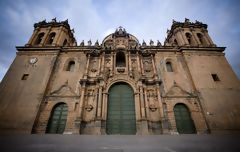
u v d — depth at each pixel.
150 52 25.09
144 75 21.70
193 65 23.11
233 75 22.22
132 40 28.83
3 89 19.61
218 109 18.45
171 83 21.55
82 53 25.62
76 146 5.42
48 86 20.75
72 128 17.22
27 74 21.62
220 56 24.80
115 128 17.70
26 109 18.00
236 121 17.50
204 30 30.61
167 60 25.05
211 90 20.20
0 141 6.81
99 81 20.67
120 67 23.08
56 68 23.14
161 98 19.80
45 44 27.58
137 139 8.43
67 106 19.22
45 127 17.34
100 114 17.69
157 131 17.27
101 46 27.28
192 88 21.14
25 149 4.74
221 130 16.88
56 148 4.90
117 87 21.22
